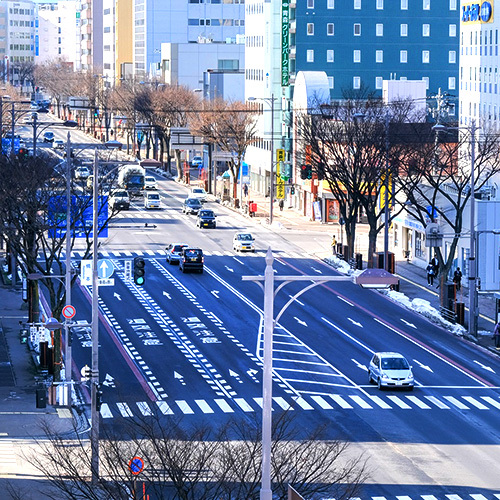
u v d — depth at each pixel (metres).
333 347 145.00
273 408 117.06
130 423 92.50
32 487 90.62
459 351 144.25
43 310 166.12
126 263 125.44
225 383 127.56
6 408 117.88
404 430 110.75
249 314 162.25
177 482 72.94
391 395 123.81
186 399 120.50
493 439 108.81
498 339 146.00
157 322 157.12
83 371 124.25
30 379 130.38
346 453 102.56
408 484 94.62
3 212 142.12
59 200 142.00
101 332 151.62
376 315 163.12
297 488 73.00
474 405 120.62
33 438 106.69
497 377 132.62
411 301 170.50
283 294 175.88
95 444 84.44
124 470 73.62
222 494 75.44
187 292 176.50
